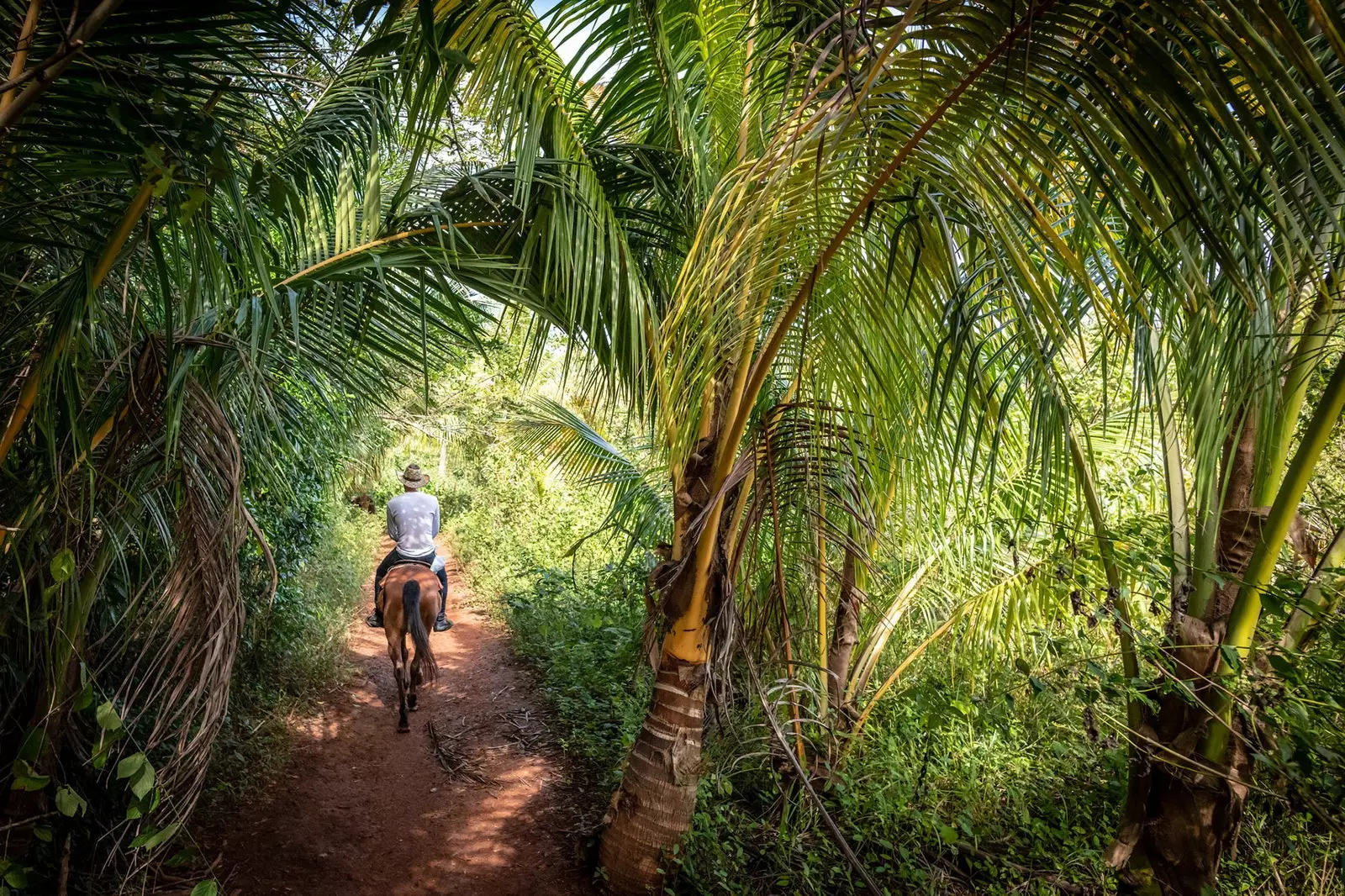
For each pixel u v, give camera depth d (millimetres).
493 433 14930
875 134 2021
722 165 3863
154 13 1771
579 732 6035
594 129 3914
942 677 5164
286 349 3650
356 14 1833
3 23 1763
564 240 3246
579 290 3658
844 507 3734
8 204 2191
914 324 2623
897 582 5031
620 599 7574
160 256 2104
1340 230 1365
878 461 3496
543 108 3172
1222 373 2744
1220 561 3180
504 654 8438
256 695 5738
